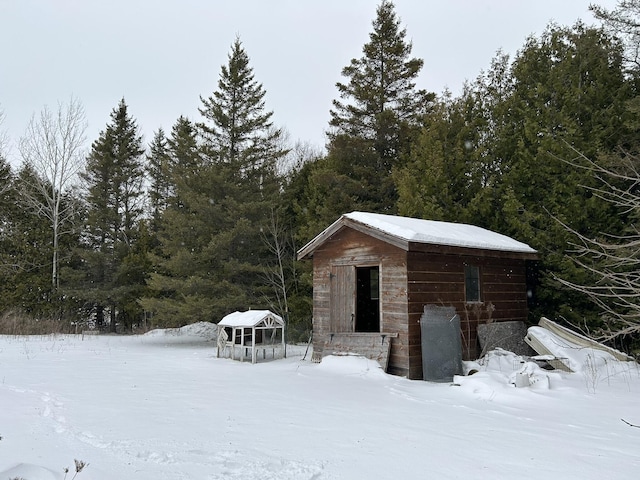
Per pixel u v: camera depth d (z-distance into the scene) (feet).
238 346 49.39
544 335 42.34
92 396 28.32
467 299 44.47
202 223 73.15
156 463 16.33
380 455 17.69
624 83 54.34
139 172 116.06
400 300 40.45
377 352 40.81
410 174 63.93
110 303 101.35
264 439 19.52
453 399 29.66
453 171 61.67
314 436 20.17
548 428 22.40
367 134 81.71
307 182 87.04
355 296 44.55
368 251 43.62
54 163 104.94
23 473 14.06
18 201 105.91
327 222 70.74
